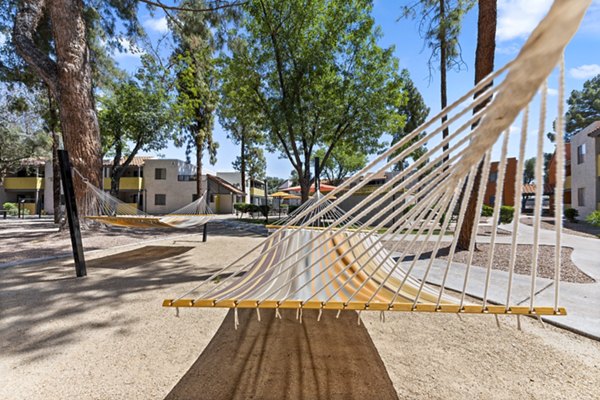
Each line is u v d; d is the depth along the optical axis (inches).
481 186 51.9
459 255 234.1
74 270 192.9
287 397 69.9
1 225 490.9
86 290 150.7
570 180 714.2
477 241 309.1
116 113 610.9
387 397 70.2
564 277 171.5
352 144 497.7
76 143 316.8
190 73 567.2
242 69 442.3
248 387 73.5
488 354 90.2
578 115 1338.6
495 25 239.5
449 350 92.7
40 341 97.0
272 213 949.8
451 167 49.4
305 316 119.3
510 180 680.4
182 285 159.9
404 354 90.0
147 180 925.2
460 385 74.8
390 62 462.0
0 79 417.1
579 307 124.0
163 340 98.3
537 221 50.8
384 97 452.8
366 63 464.1
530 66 33.1
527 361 86.1
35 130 687.7
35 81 429.4
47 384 74.3
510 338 100.9
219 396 70.1
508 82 35.4
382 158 51.9
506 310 61.5
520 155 45.3
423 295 77.5
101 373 79.3
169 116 633.6
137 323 111.7
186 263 217.9
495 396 70.7
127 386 73.7
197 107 625.6
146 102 612.4
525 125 42.9
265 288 79.4
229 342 97.0
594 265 199.0
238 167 1419.8
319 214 61.6
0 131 652.1
